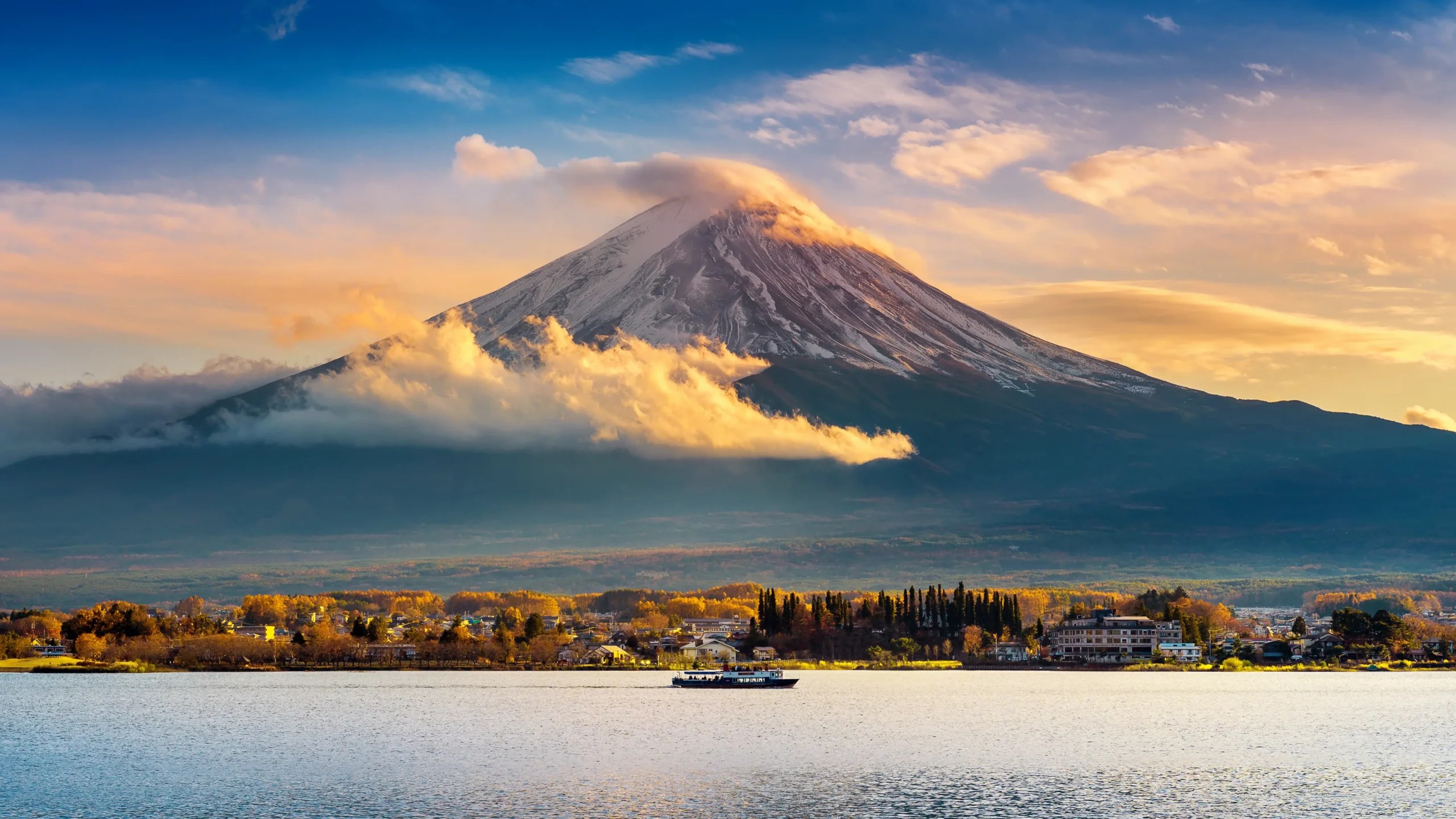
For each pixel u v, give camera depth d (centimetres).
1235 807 15825
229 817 15238
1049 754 19650
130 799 16275
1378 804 16025
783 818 15225
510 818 15188
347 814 15400
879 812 15500
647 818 15188
